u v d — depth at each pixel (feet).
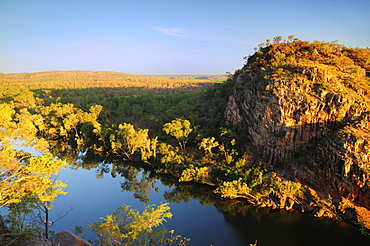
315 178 189.06
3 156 125.80
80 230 148.66
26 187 115.03
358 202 169.07
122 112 401.90
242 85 298.97
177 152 264.72
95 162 291.38
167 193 214.90
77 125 362.12
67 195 208.74
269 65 288.10
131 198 205.26
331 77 237.04
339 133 187.11
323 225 164.14
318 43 331.16
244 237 155.33
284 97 225.76
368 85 234.58
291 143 216.33
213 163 235.20
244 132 255.29
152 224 112.88
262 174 205.98
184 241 147.23
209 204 194.90
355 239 151.12
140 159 275.18
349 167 171.32
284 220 170.81
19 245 91.50
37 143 174.09
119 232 110.32
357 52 314.35
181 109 345.31
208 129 277.23
